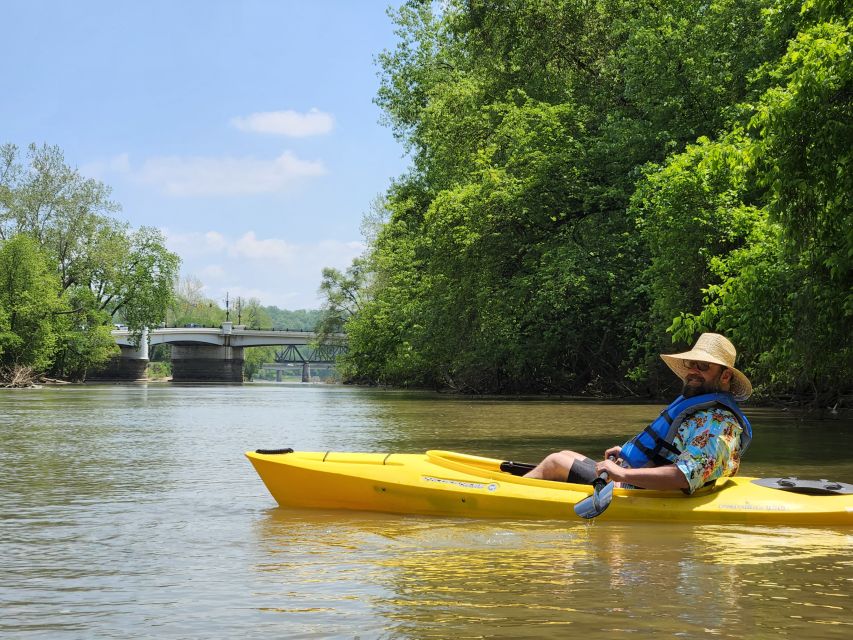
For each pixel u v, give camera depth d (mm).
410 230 40156
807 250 12055
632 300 26688
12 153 63438
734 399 5926
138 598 3885
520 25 31703
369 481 6316
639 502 5805
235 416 21672
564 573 4320
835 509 5668
